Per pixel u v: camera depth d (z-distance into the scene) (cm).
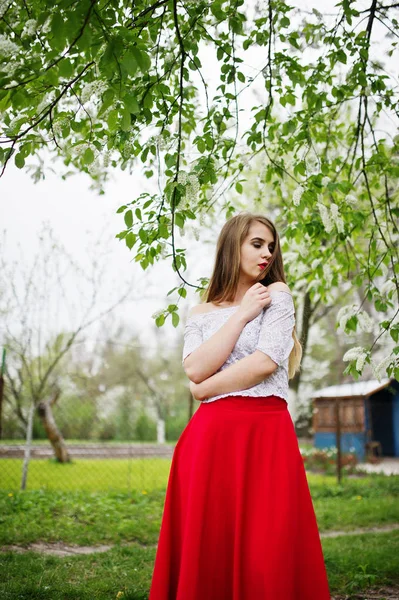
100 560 355
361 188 437
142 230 243
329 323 1595
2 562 341
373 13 325
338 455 873
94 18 185
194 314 200
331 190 282
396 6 318
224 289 200
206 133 279
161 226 241
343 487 812
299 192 279
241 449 167
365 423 1449
